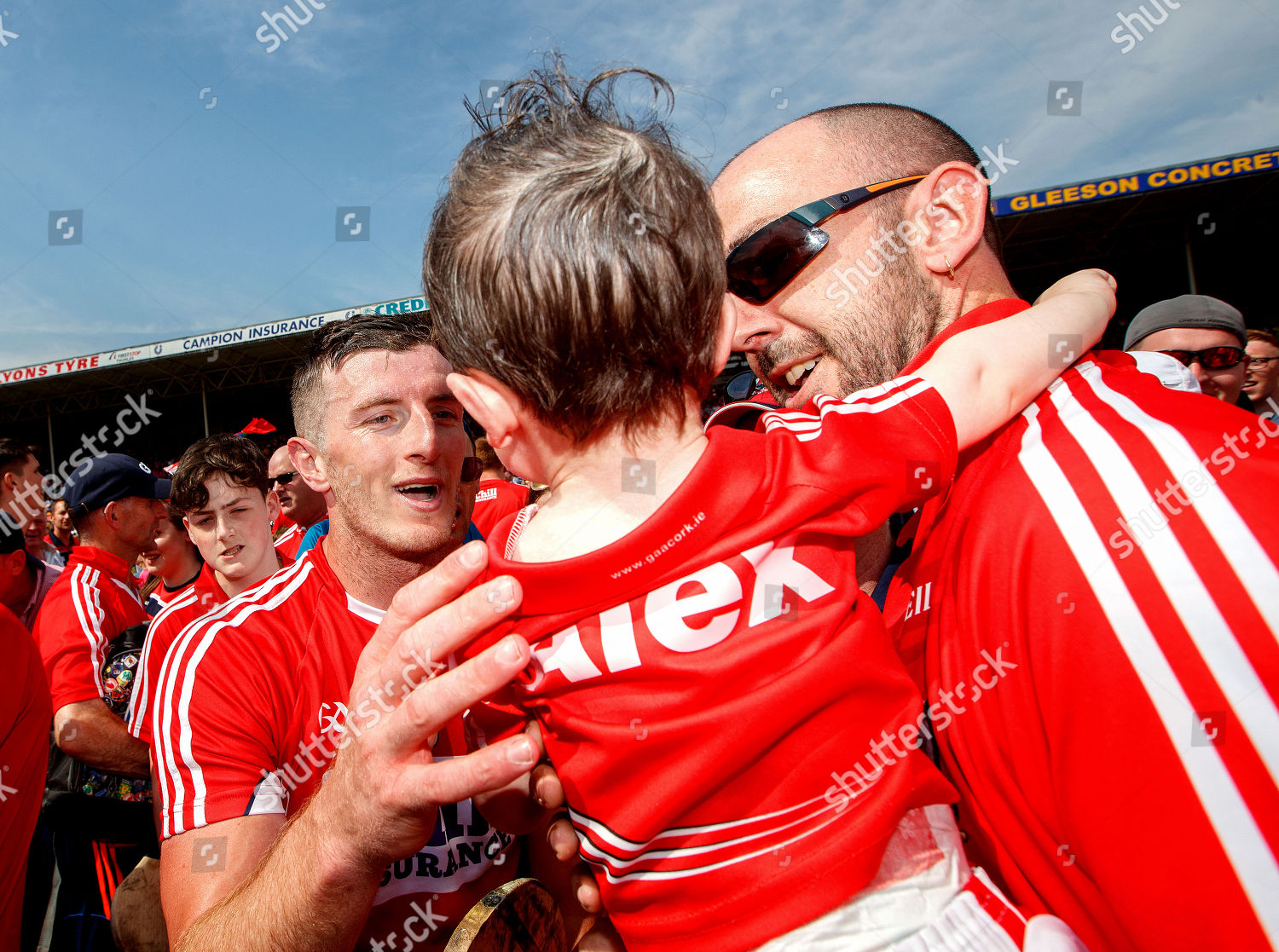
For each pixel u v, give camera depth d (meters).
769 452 0.83
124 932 1.76
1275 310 16.25
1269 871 0.62
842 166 1.20
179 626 2.21
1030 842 0.81
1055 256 16.22
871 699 0.76
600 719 0.73
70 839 2.49
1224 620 0.65
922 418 0.85
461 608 0.75
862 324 1.20
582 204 0.71
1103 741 0.70
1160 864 0.67
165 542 3.51
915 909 0.71
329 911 0.86
